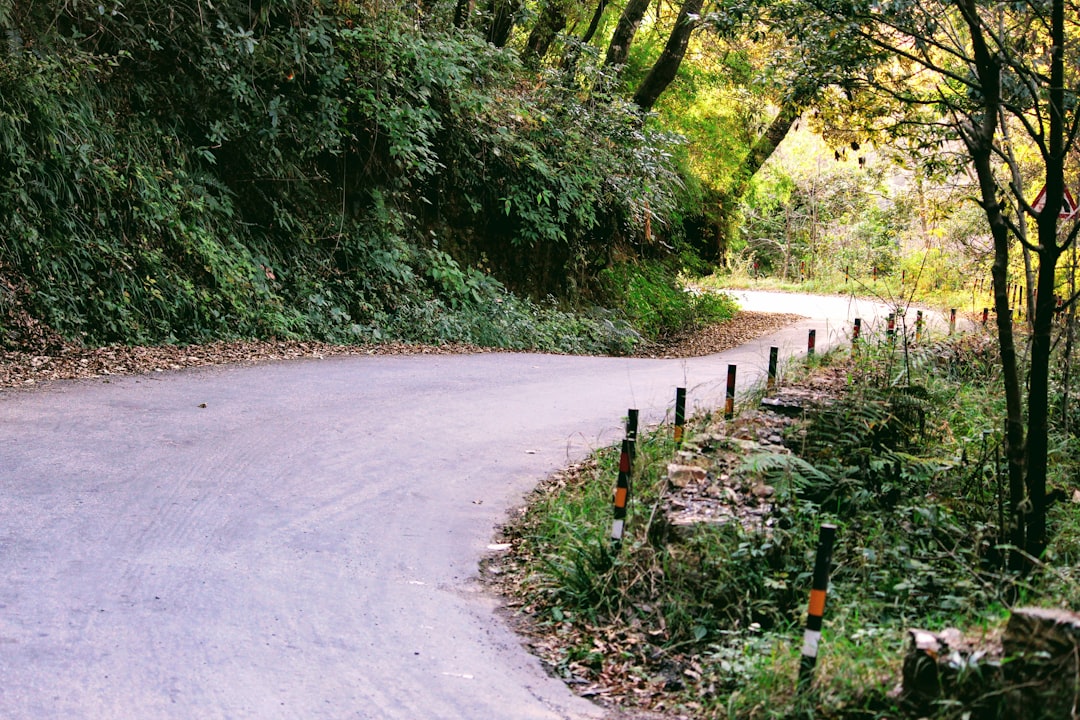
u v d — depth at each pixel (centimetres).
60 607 594
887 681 510
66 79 1469
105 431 1009
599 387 1555
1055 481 992
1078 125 811
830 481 859
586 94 2628
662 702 566
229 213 1706
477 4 2441
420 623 643
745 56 2778
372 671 562
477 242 2380
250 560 714
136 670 525
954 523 840
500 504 927
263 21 1762
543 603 704
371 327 1886
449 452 1084
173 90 1716
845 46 912
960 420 1197
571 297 2622
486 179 2320
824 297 4597
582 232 2594
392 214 2067
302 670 552
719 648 606
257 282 1714
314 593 669
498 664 597
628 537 761
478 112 2228
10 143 1360
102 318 1438
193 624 593
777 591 676
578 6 2614
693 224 3506
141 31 1628
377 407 1266
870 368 1288
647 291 2948
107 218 1519
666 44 2784
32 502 778
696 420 1153
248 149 1798
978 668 463
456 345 1997
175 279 1566
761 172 5203
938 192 1545
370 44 1914
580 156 2458
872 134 1073
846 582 713
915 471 924
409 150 1966
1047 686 441
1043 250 742
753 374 1686
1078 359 1268
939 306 3456
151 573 666
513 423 1248
